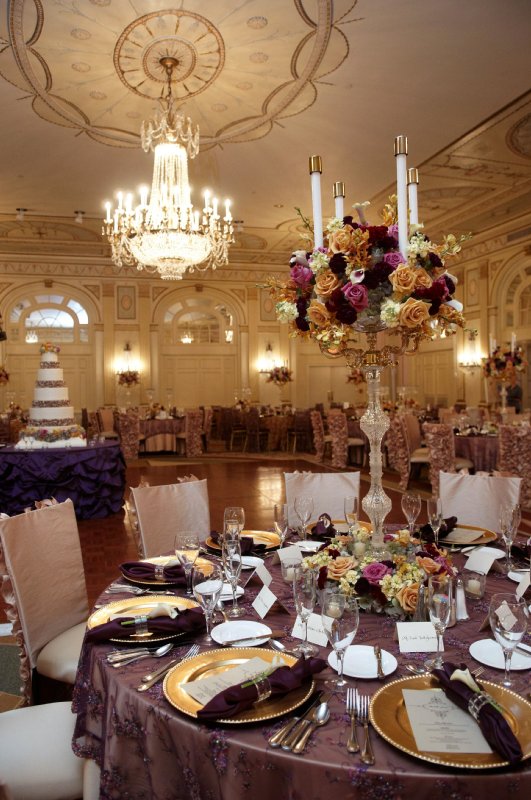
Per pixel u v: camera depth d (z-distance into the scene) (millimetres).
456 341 13648
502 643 1349
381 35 5309
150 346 15062
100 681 1539
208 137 7492
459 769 1080
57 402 6887
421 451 8219
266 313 15781
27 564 2326
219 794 1199
